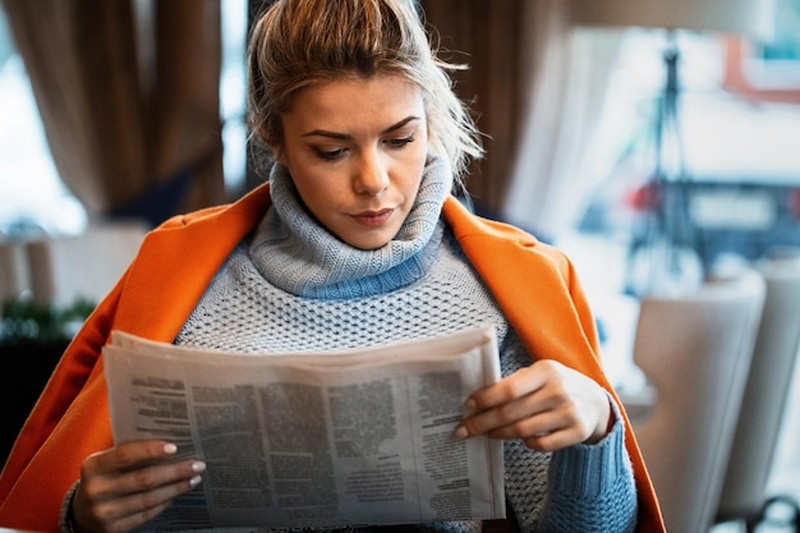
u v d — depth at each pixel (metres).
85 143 4.58
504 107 4.16
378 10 1.49
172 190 4.57
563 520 1.55
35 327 3.11
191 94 4.50
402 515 1.49
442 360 1.35
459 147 1.72
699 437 2.60
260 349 1.62
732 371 2.61
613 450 1.48
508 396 1.36
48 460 1.69
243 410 1.42
